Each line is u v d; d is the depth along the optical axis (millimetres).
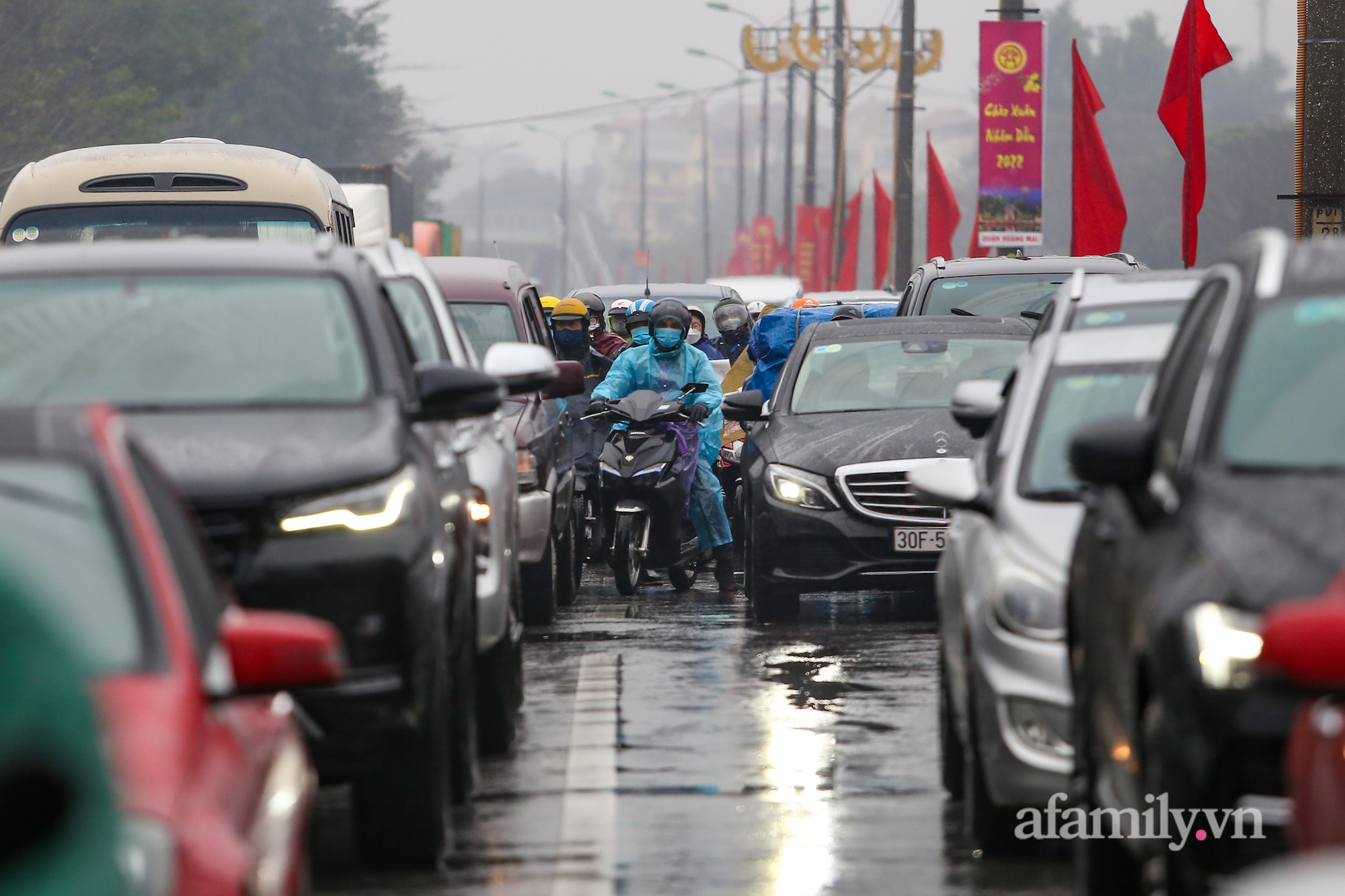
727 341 62438
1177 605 14125
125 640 11688
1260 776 13211
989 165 79438
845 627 40031
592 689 32312
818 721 29219
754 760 26547
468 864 21109
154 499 13234
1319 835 12016
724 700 31062
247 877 10625
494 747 27141
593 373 56000
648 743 27734
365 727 19500
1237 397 15977
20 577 8766
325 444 20688
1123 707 16188
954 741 23844
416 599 20031
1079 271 28000
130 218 51375
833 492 40312
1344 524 14023
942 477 23562
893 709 30156
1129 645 15727
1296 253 17156
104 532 12164
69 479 12438
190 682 11641
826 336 45031
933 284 56188
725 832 22562
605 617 42312
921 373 43719
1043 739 20391
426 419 22438
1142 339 24516
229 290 23453
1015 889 20031
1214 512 14812
